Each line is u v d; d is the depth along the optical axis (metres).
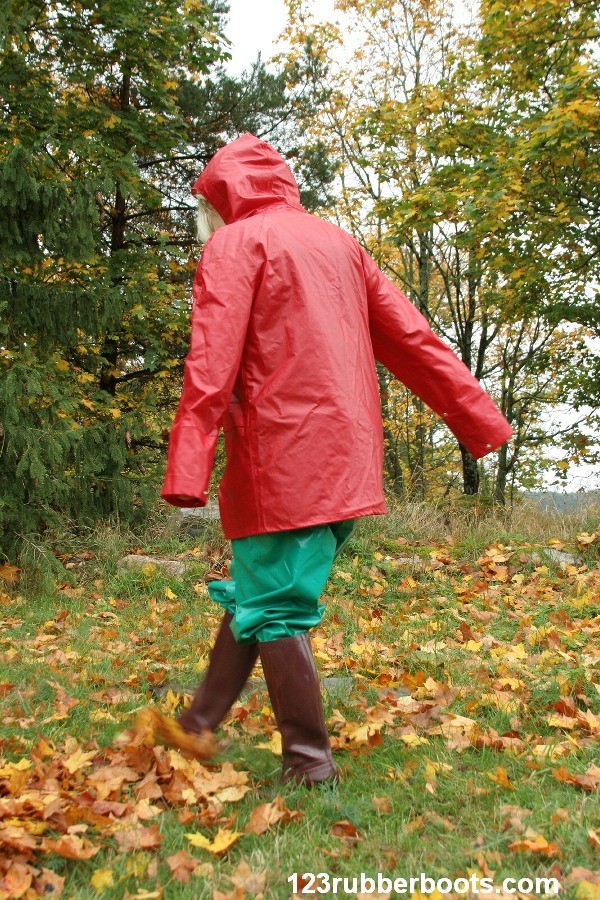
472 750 2.66
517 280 11.88
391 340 2.62
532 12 9.82
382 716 2.89
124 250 10.36
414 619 4.66
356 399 2.32
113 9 9.36
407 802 2.17
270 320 2.28
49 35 9.66
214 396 2.16
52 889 1.71
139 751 2.45
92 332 6.83
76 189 6.24
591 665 3.55
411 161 13.15
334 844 1.94
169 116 11.13
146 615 5.09
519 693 3.18
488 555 6.09
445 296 20.66
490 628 4.41
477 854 1.85
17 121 9.07
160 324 11.07
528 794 2.21
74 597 5.56
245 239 2.30
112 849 1.90
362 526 6.69
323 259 2.39
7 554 5.93
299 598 2.24
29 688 3.28
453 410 2.62
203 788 2.24
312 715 2.26
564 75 10.27
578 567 5.97
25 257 6.15
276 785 2.29
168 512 7.33
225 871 1.82
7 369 6.44
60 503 6.29
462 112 11.29
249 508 2.26
